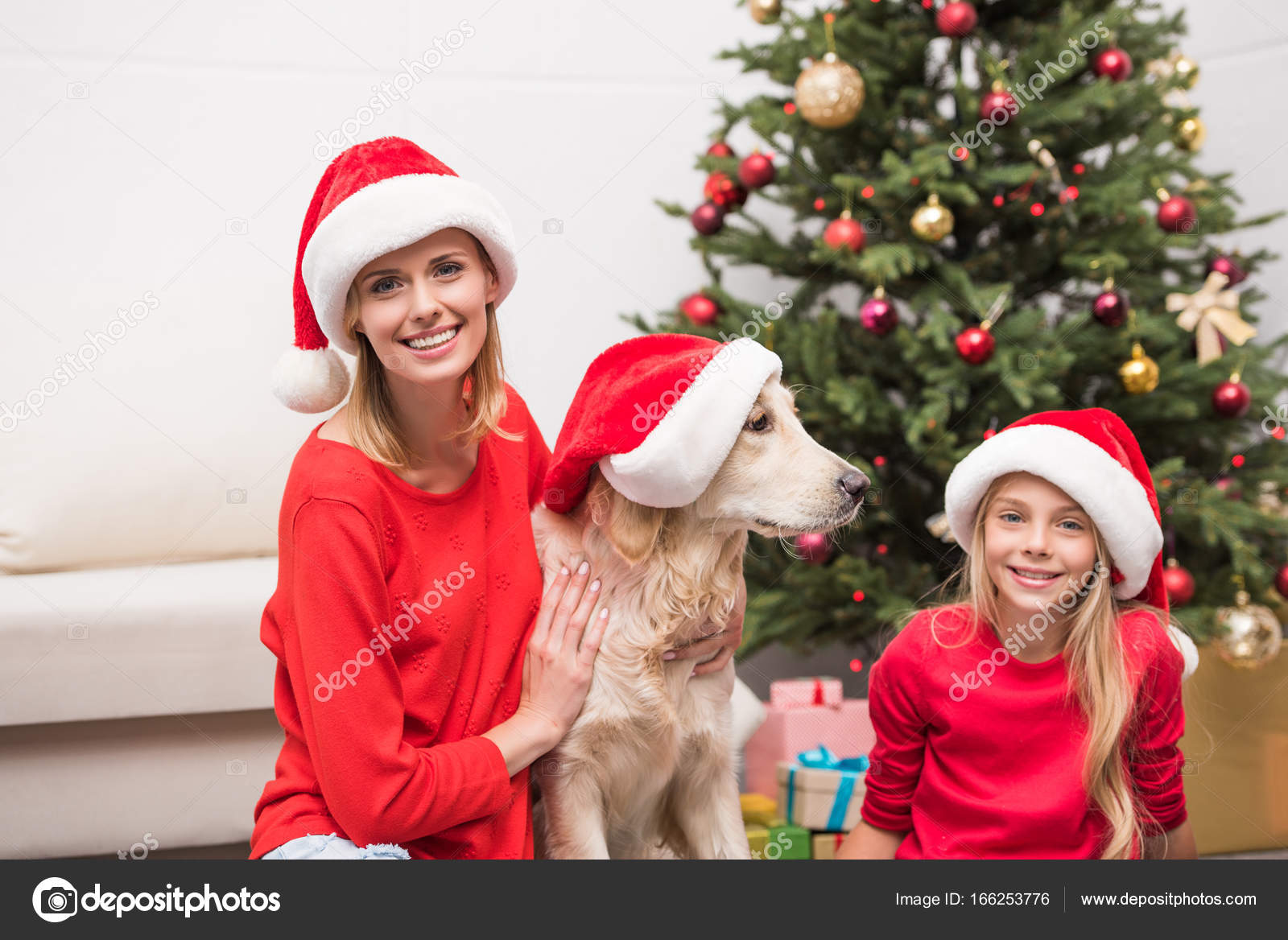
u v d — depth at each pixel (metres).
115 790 1.69
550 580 1.32
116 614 1.65
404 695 1.18
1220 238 2.93
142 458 2.00
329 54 2.62
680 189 2.91
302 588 1.14
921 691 1.34
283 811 1.20
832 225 2.09
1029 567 1.28
